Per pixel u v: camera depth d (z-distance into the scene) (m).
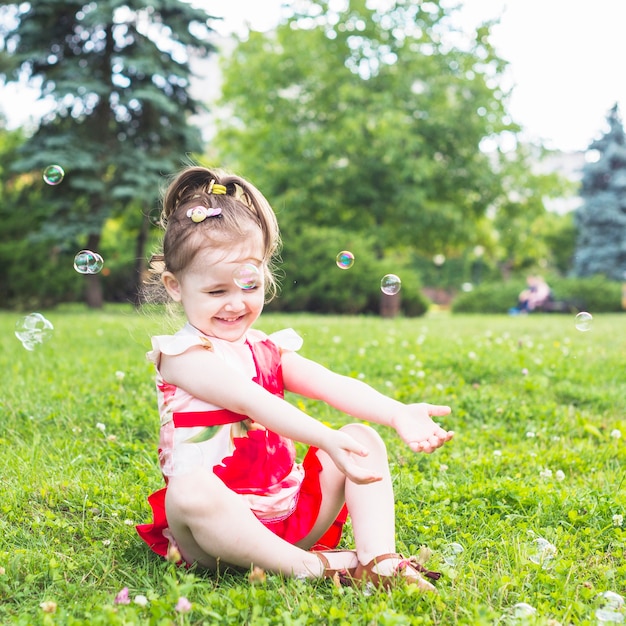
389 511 2.16
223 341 2.29
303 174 19.48
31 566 2.23
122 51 16.20
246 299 2.25
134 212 18.91
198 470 2.06
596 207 32.94
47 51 15.98
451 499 2.92
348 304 17.22
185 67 16.67
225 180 2.45
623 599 2.07
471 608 1.93
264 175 19.84
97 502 2.80
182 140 17.05
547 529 2.60
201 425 2.16
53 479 3.00
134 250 21.36
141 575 2.19
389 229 20.55
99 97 15.98
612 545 2.53
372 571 2.06
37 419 3.97
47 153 15.30
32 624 1.88
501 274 40.56
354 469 2.01
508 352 6.44
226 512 2.04
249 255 2.24
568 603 2.03
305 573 2.09
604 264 32.81
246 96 20.55
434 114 19.22
